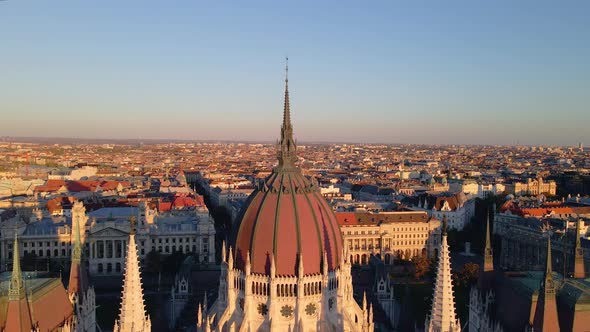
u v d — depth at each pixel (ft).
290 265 416.26
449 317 339.57
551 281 372.17
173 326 645.92
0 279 483.92
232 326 422.41
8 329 388.57
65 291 480.23
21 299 394.52
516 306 439.63
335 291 436.35
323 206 447.42
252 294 424.05
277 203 424.87
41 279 466.29
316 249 424.46
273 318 414.62
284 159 442.91
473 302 506.07
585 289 404.98
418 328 629.92
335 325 435.12
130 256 366.43
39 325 418.51
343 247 449.06
